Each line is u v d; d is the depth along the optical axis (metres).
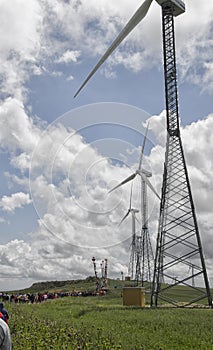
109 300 58.03
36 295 67.88
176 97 46.88
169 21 49.00
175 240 44.31
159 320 28.25
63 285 123.44
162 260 44.41
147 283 72.56
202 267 43.12
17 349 17.89
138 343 20.25
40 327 23.95
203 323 26.30
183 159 45.59
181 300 58.16
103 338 19.91
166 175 45.66
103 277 86.06
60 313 37.09
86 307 43.41
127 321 28.62
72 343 18.84
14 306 46.16
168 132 46.25
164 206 45.12
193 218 44.22
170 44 48.22
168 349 19.25
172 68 47.50
